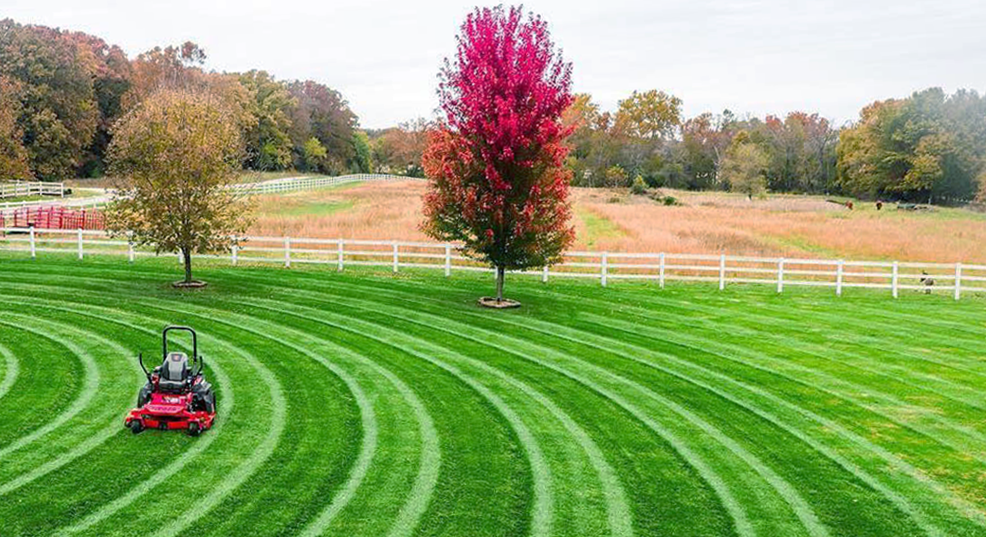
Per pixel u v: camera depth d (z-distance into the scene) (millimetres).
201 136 26828
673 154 127812
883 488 11930
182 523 10164
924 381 17719
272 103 117875
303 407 14852
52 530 9859
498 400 15672
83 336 19609
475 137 24844
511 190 24906
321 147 131125
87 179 89125
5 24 80438
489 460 12570
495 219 24672
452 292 27969
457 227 25844
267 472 11820
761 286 31125
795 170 126375
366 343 20016
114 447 12578
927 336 22453
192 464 12016
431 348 19750
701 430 14258
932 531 10602
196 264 32438
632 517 10742
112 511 10430
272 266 32594
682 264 36656
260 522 10266
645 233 46875
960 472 12609
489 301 26078
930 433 14367
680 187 124312
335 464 12211
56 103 79188
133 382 15914
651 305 26484
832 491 11781
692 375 17859
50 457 12086
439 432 13766
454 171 25156
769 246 44688
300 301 25281
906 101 103125
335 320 22625
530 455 12836
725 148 124938
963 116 100812
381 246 38375
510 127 23844
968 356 20109
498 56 24516
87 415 13977
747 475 12289
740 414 15203
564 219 25750
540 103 24359
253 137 110250
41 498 10719
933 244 48000
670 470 12398
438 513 10680
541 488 11578
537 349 19984
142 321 21531
